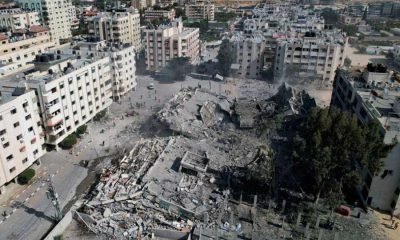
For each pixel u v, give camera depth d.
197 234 53.59
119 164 70.56
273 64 138.25
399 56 175.50
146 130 90.88
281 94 109.31
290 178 69.69
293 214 59.47
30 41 121.38
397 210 58.06
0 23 153.00
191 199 60.72
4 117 61.19
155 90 125.44
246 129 91.12
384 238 54.25
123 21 153.50
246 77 143.12
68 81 79.62
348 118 55.28
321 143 54.81
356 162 62.78
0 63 99.94
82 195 64.75
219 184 66.06
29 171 68.81
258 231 55.47
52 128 76.12
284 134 88.25
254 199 59.72
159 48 140.38
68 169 73.88
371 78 77.06
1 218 58.75
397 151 54.47
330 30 157.25
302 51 127.44
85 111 88.81
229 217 58.09
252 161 74.25
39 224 57.59
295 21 179.25
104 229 54.66
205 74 146.88
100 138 87.25
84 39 118.12
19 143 65.56
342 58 129.12
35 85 71.69
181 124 87.62
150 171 66.31
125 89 114.31
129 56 114.69
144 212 57.69
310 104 101.62
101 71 94.38
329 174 57.44
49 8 180.75
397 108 62.06
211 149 79.31
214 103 103.69
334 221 56.00
